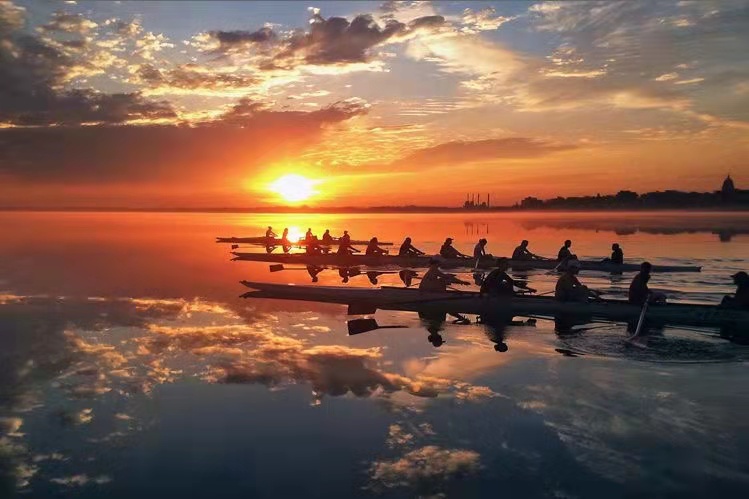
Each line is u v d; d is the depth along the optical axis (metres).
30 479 5.34
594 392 7.57
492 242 41.81
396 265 25.64
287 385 8.08
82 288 17.94
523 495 5.02
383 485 5.23
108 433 6.39
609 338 10.88
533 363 9.07
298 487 5.20
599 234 53.12
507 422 6.60
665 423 6.47
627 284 18.58
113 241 43.47
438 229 69.69
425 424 6.61
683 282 18.56
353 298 16.05
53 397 7.53
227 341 10.80
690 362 9.01
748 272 21.02
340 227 77.69
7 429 6.48
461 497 5.02
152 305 14.93
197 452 5.89
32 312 13.73
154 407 7.19
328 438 6.24
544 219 129.50
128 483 5.28
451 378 8.34
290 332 11.71
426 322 12.77
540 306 13.67
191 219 132.62
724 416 6.67
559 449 5.88
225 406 7.21
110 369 8.87
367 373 8.62
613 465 5.52
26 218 132.88
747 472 5.36
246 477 5.39
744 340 10.50
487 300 14.15
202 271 23.33
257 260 28.23
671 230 60.88
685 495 4.98
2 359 9.39
